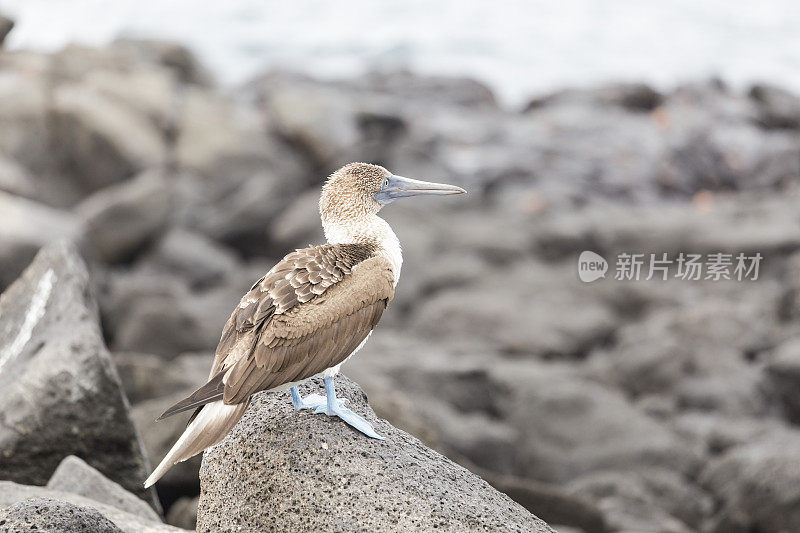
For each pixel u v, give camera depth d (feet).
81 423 28.68
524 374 58.54
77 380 28.66
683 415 59.57
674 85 142.31
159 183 83.87
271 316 18.70
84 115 89.86
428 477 20.08
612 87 132.57
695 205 103.91
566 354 68.85
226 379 17.97
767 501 46.93
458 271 79.10
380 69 139.13
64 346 29.09
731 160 115.55
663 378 62.69
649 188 109.19
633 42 166.81
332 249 20.26
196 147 97.35
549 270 80.38
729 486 49.24
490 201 100.42
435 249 82.79
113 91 97.71
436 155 110.11
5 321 31.94
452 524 19.15
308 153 103.14
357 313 19.51
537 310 72.02
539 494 41.93
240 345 18.45
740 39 168.66
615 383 63.46
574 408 55.31
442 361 58.95
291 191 94.99
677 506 49.19
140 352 64.08
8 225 67.67
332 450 20.08
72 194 89.56
